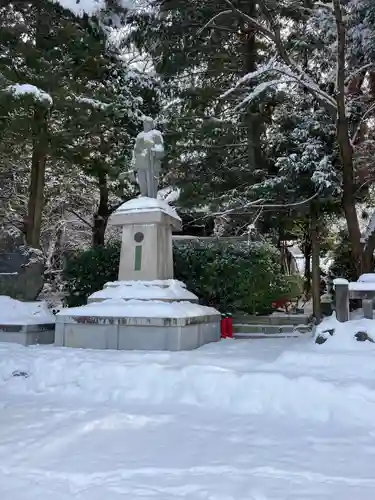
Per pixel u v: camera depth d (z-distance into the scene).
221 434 4.67
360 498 3.25
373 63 13.06
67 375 6.66
